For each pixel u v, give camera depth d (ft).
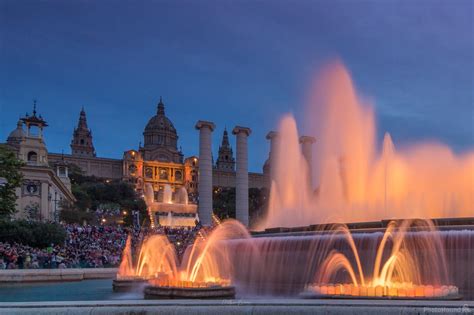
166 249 154.30
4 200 166.30
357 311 28.68
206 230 181.98
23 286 87.56
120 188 570.05
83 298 65.16
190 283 55.16
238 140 231.91
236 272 75.36
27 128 333.83
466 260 54.44
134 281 75.97
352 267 61.87
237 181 229.25
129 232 212.02
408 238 58.44
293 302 30.53
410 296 42.01
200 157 223.10
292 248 68.33
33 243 160.86
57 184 346.33
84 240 179.93
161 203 603.26
